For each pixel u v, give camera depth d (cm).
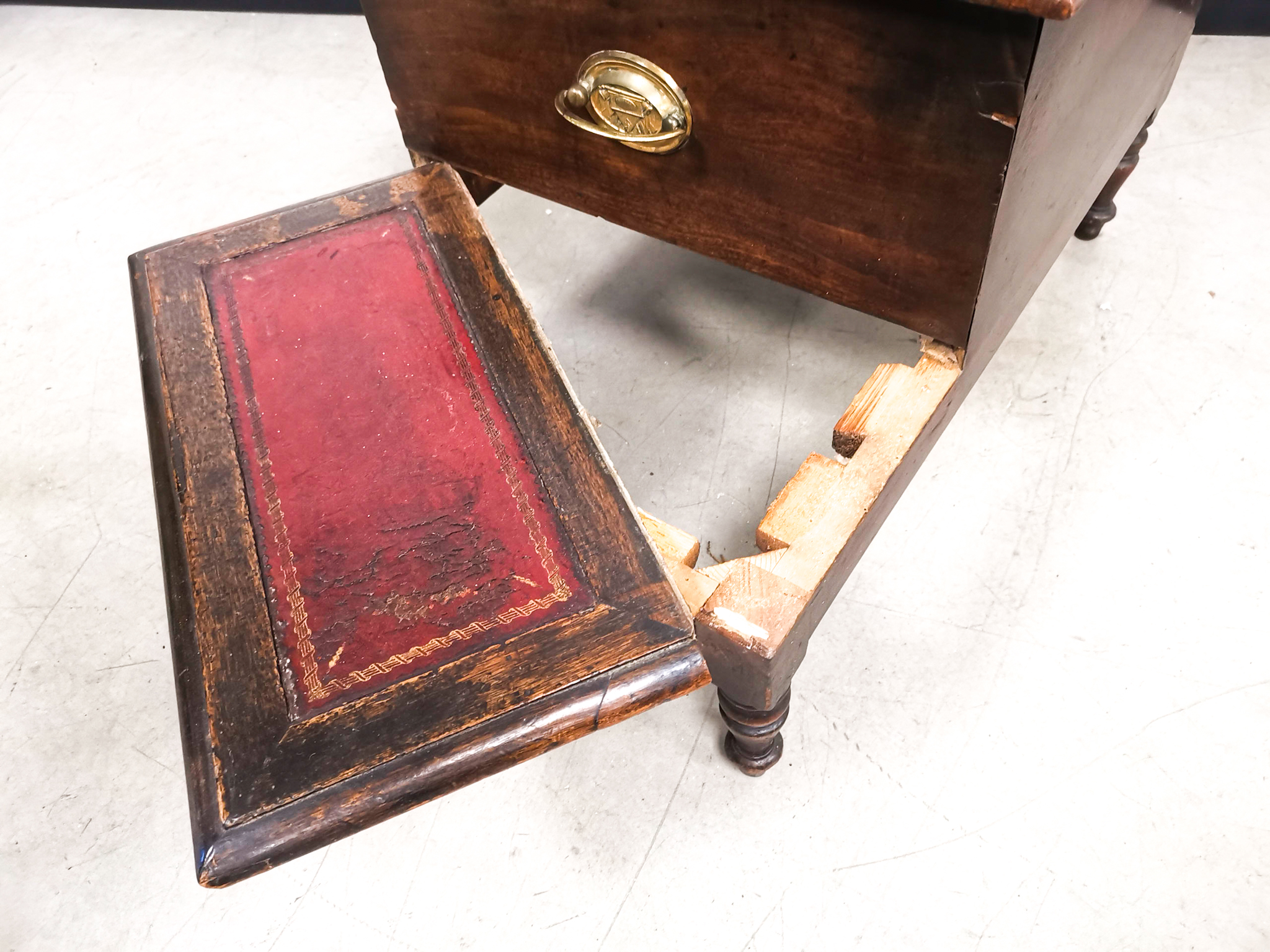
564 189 99
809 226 80
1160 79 102
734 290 146
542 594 71
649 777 104
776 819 100
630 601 69
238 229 99
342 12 209
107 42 208
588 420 81
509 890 98
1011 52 58
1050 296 140
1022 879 94
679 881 97
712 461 128
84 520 130
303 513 78
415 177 102
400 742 65
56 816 106
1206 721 102
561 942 95
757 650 69
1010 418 127
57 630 120
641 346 141
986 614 111
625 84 78
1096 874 94
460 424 82
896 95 65
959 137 65
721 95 74
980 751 102
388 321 90
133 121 189
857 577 116
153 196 173
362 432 82
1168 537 115
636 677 66
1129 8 73
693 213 89
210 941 97
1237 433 123
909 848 97
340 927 97
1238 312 135
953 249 73
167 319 92
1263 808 96
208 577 75
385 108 186
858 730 105
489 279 92
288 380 87
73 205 173
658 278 149
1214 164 154
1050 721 104
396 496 78
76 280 160
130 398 144
